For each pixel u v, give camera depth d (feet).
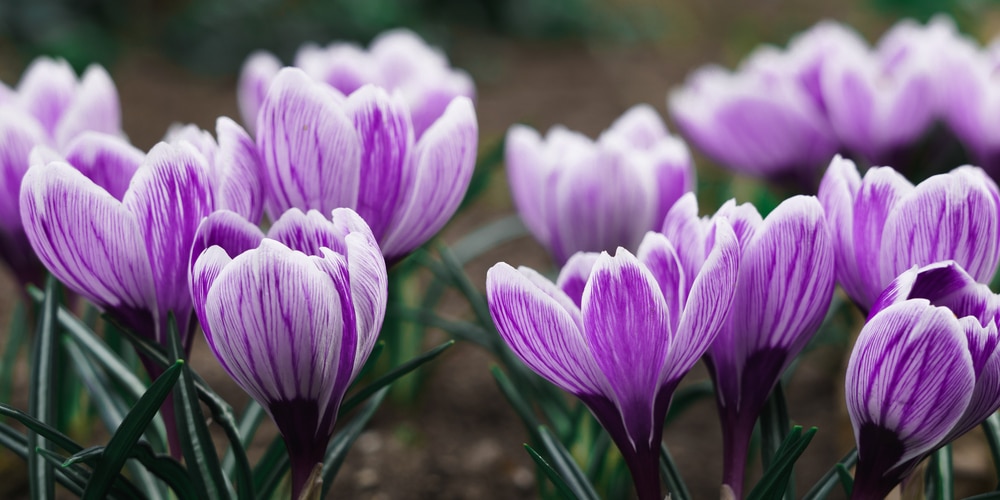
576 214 2.50
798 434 2.11
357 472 2.95
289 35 9.02
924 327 2.00
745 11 10.78
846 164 2.21
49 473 2.32
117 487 2.26
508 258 4.74
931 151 3.05
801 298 2.13
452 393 3.44
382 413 3.28
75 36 8.80
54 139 2.57
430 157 2.20
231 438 2.23
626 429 2.11
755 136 2.91
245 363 2.05
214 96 8.14
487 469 2.97
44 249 2.15
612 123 7.14
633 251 2.51
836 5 10.61
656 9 10.84
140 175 2.12
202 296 2.05
